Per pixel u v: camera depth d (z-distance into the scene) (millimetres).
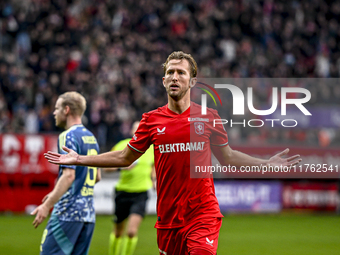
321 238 17688
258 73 34500
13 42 31703
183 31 36094
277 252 14695
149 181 12844
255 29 37562
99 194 23250
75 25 33406
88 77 29578
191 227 6582
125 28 34938
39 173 22656
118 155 6898
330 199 26531
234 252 14609
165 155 6688
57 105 8289
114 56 32062
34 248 14500
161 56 33969
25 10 33281
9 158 22422
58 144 7957
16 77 28750
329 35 39969
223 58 35219
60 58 30844
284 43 37688
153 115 6875
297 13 39938
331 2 41312
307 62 37312
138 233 18516
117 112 27734
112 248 12516
